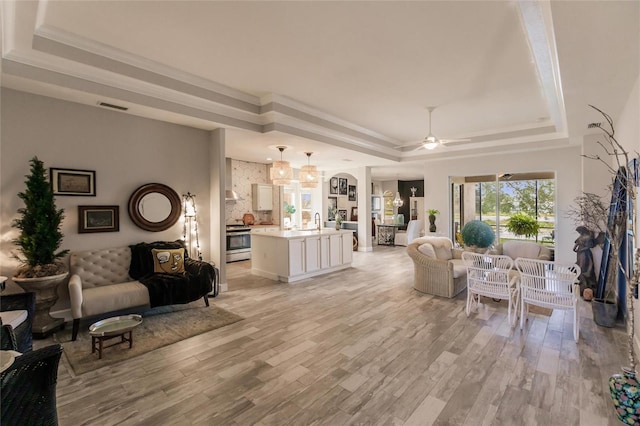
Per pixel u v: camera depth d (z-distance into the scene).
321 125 5.70
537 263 3.42
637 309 2.98
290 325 3.73
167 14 2.78
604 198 5.05
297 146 6.38
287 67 3.83
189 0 2.58
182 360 2.89
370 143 7.13
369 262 7.88
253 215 9.28
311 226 10.53
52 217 3.50
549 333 3.47
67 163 3.84
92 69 3.42
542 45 3.12
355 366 2.77
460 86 4.36
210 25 2.95
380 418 2.10
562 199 6.64
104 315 4.05
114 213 4.23
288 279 5.79
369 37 3.12
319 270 6.41
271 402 2.27
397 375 2.62
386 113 5.61
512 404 2.23
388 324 3.75
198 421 2.08
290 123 5.31
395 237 11.23
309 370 2.71
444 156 7.82
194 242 5.08
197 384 2.51
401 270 6.88
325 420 2.08
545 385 2.46
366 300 4.70
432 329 3.59
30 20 2.60
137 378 2.59
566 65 2.69
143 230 4.55
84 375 2.64
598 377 2.57
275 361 2.87
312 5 2.63
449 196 8.30
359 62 3.67
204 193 5.21
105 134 4.14
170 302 3.96
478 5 2.60
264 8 2.68
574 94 3.39
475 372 2.66
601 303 3.71
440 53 3.43
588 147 5.26
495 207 7.68
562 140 6.30
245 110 4.86
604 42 2.31
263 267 6.27
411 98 4.84
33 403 1.58
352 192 12.28
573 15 1.97
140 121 4.47
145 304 3.81
